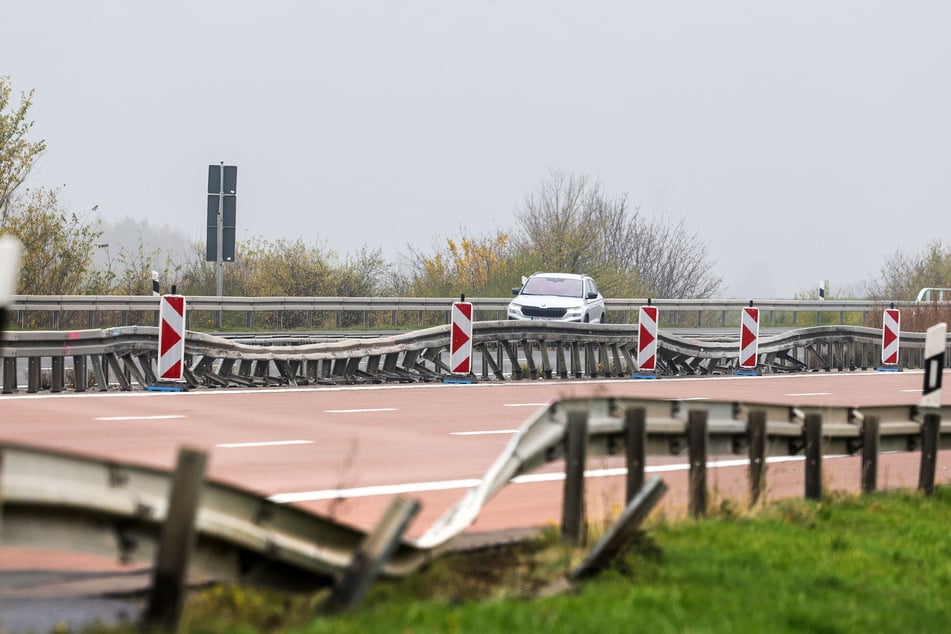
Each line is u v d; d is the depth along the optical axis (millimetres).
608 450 40656
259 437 62719
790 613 30672
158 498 23016
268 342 120625
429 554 30656
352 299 157375
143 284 150875
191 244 164125
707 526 40406
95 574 31172
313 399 83438
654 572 33188
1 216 139500
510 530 39250
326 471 52438
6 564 31703
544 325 108375
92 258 143875
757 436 45531
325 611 25938
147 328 87500
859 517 46844
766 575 34750
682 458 62094
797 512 44875
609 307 181750
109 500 22047
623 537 32719
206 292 162500
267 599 26953
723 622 28828
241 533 24578
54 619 26375
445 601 28156
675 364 121375
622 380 110188
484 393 91812
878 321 180000
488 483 34125
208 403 78562
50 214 141250
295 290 170875
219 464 53281
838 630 30578
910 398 101438
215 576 24906
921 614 34250
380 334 143000
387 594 28000
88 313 142000
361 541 27719
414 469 54219
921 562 41031
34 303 129375
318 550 26484
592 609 28281
